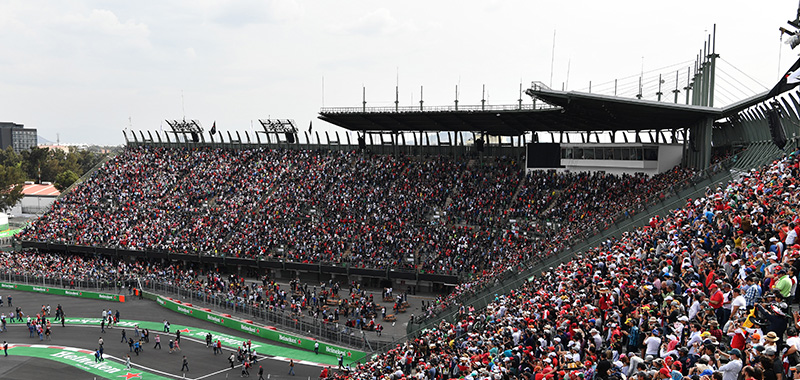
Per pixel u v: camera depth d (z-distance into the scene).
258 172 87.75
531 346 20.89
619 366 14.87
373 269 62.75
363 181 79.50
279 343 51.94
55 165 183.12
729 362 11.87
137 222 82.00
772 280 16.22
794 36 27.50
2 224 108.19
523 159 76.44
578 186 64.75
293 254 67.88
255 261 69.12
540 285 36.12
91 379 42.50
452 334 33.84
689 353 14.09
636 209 45.56
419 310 56.56
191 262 75.56
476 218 65.94
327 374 39.28
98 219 84.44
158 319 59.34
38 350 49.41
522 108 65.25
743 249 21.31
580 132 76.50
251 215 77.94
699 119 54.19
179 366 45.28
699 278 19.98
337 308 55.31
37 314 61.44
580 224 54.69
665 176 58.72
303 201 78.00
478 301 45.56
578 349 18.11
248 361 44.25
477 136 81.81
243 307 56.38
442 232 64.81
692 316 16.80
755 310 14.07
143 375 43.28
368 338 47.44
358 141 87.56
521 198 66.50
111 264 74.88
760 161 45.16
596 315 21.50
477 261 58.88
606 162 66.81
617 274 25.11
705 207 31.17
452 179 74.75
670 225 31.39
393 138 87.19
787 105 42.12
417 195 73.19
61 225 84.44
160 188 89.56
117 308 63.62
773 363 11.09
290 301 59.88
